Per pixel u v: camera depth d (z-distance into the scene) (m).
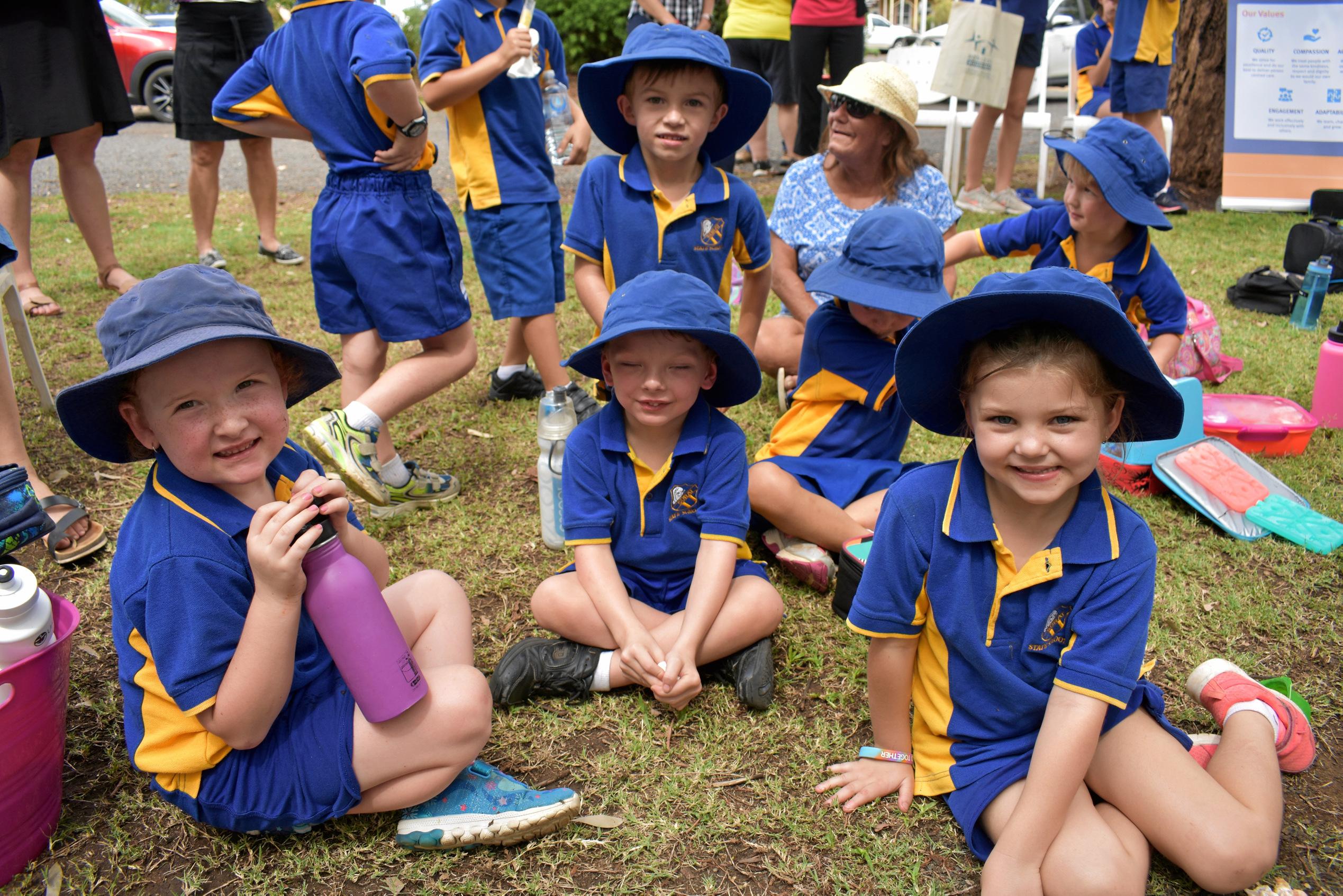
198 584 1.56
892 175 3.53
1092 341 1.47
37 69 4.02
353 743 1.70
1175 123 7.79
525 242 3.33
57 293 4.96
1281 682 2.03
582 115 3.66
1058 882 1.57
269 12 5.32
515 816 1.75
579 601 2.15
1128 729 1.71
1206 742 1.88
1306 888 1.69
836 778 1.91
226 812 1.69
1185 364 3.78
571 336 4.53
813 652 2.32
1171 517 2.91
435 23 3.11
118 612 1.62
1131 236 3.15
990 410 1.52
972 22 6.30
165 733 1.63
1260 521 2.78
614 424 2.20
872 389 2.72
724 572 2.12
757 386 2.19
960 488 1.70
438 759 1.74
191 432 1.55
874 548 1.78
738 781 1.93
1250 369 3.99
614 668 2.13
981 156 6.76
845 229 3.55
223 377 1.55
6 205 4.36
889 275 2.57
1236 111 7.04
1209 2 7.34
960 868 1.73
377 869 1.74
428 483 3.01
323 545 1.62
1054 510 1.65
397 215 2.79
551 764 1.98
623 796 1.89
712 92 2.80
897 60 10.68
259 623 1.56
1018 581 1.66
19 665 1.63
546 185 3.37
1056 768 1.59
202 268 1.60
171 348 1.47
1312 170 6.96
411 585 2.00
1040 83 7.21
